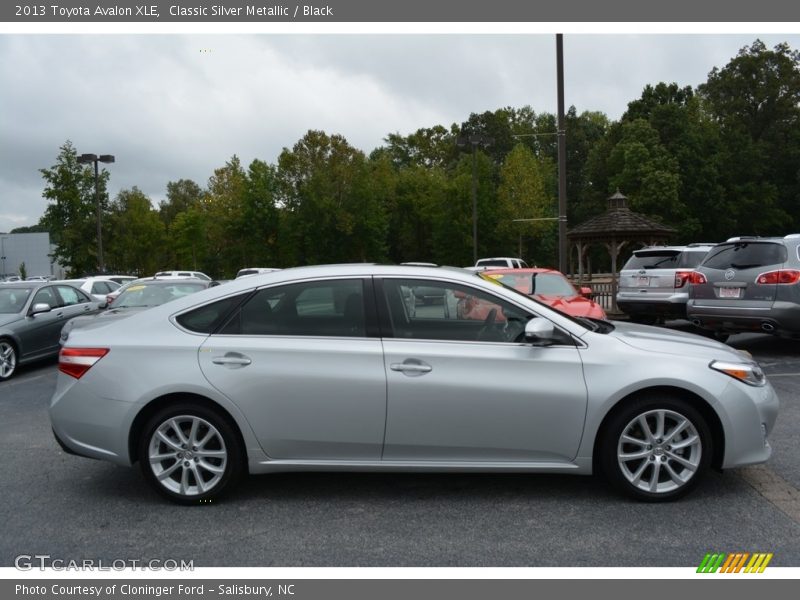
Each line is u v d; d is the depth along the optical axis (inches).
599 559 140.9
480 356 167.9
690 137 2062.0
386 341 170.4
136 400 169.2
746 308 385.1
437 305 174.7
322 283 177.2
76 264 1445.6
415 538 153.3
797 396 296.0
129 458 172.1
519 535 153.6
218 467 173.8
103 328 179.9
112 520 166.6
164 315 177.8
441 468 169.6
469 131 3398.1
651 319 610.2
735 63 2212.1
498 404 166.7
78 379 173.5
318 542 151.9
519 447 168.6
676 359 169.2
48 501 180.9
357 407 168.1
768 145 2117.4
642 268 542.9
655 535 152.0
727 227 2055.9
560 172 693.9
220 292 178.4
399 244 2459.4
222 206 2102.6
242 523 163.3
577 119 3240.7
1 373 406.9
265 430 169.6
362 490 185.5
